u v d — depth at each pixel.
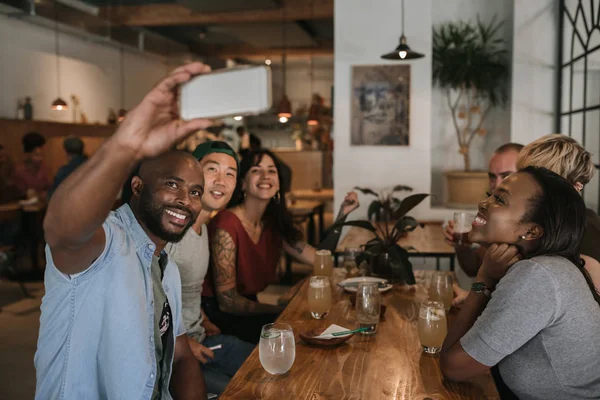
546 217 1.34
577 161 1.72
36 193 6.61
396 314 2.06
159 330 1.44
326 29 9.91
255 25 8.84
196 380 1.66
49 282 1.21
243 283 2.64
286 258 5.80
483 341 1.31
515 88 4.92
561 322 1.27
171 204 1.33
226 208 2.75
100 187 0.85
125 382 1.23
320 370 1.52
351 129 5.10
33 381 3.32
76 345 1.22
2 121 7.11
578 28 4.32
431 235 4.04
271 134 13.53
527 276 1.28
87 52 9.16
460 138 5.47
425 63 4.97
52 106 7.73
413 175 5.06
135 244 1.31
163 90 0.79
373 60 5.03
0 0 6.46
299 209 6.16
